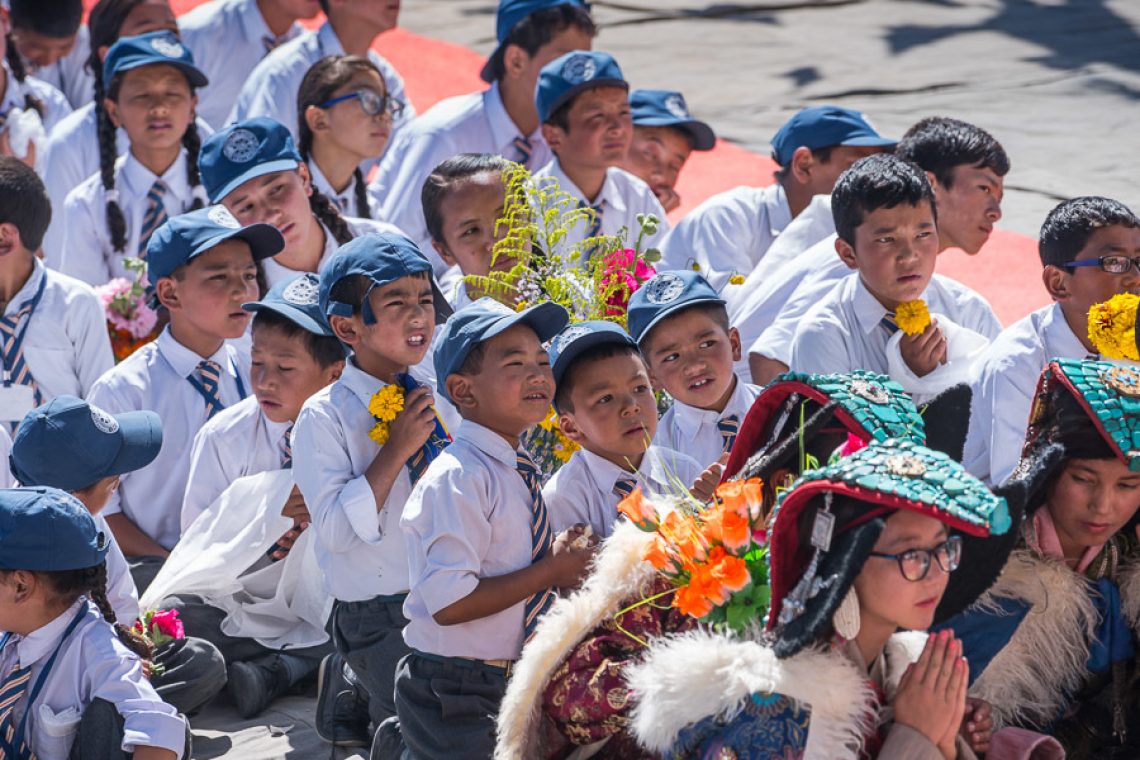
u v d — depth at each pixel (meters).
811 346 12.56
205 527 12.38
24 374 14.26
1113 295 11.21
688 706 6.73
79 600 9.78
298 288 12.51
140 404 13.65
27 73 22.91
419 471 10.96
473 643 9.74
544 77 16.64
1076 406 8.01
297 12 22.58
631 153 19.11
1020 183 24.31
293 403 12.36
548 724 7.88
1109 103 28.22
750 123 28.39
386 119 17.73
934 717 6.83
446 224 13.87
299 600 12.59
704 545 7.02
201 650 11.71
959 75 30.69
